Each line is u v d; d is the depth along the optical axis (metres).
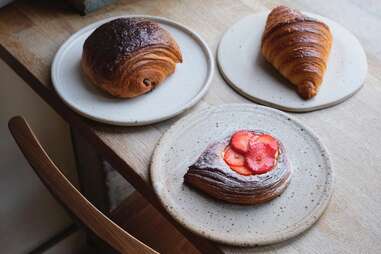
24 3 0.85
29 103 0.94
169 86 0.71
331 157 0.63
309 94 0.68
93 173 1.03
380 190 0.60
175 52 0.70
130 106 0.68
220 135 0.64
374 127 0.66
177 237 0.84
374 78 0.72
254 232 0.55
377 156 0.63
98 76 0.67
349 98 0.70
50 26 0.81
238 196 0.56
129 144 0.65
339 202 0.58
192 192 0.58
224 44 0.77
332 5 0.84
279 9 0.74
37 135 1.00
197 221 0.56
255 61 0.74
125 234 0.52
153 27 0.70
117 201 1.08
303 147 0.62
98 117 0.66
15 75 0.88
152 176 0.60
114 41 0.67
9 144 0.95
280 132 0.64
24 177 1.01
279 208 0.57
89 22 0.81
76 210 0.53
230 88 0.71
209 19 0.82
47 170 0.57
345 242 0.55
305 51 0.68
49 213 1.11
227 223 0.56
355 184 0.60
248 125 0.65
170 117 0.67
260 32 0.78
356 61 0.73
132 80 0.67
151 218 0.86
